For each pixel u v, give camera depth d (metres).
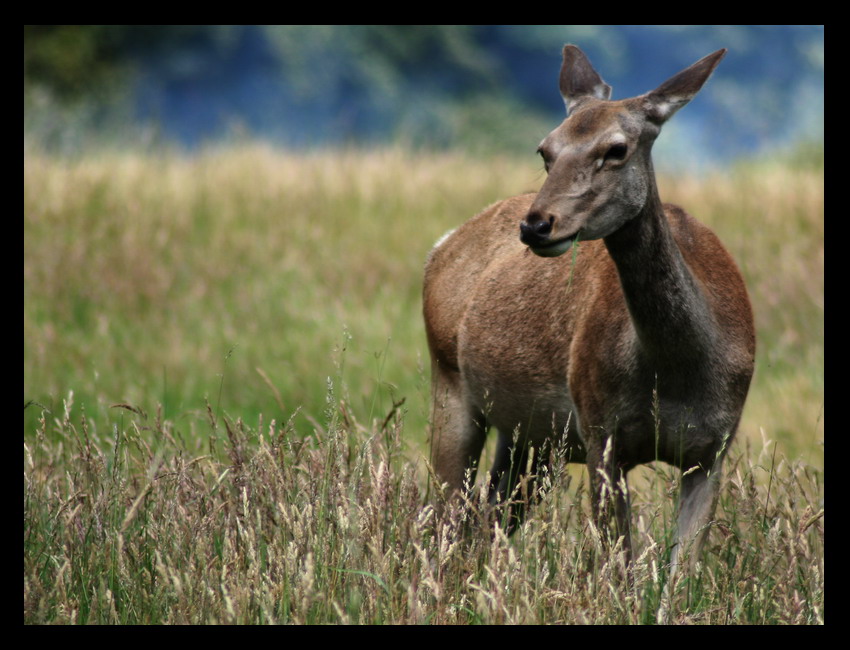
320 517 11.75
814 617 11.72
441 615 10.98
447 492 16.02
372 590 11.26
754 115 115.88
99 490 12.86
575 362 13.73
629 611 10.78
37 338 25.56
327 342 25.53
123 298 28.16
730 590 12.32
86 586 11.80
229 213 34.25
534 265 15.02
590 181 12.09
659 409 12.97
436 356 16.86
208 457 13.10
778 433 19.94
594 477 13.41
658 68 146.25
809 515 12.73
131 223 33.03
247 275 30.33
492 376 15.35
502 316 15.20
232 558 11.57
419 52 108.38
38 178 35.22
